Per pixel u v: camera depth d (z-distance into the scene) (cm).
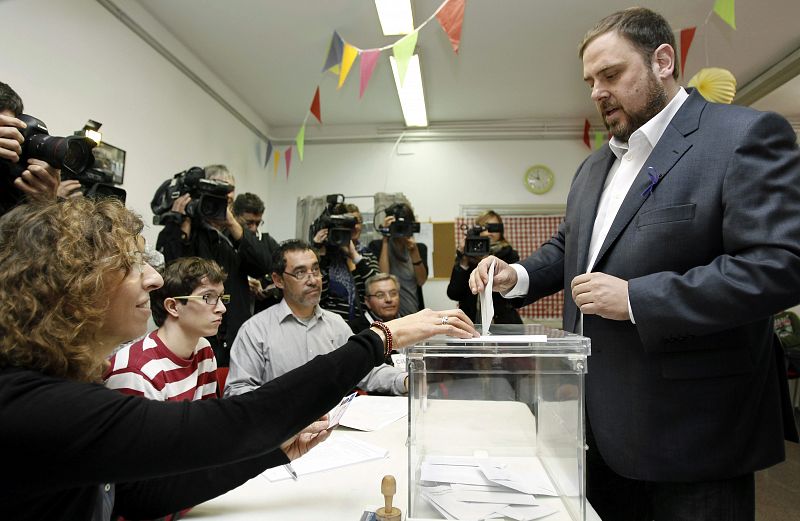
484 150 464
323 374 65
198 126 338
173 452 55
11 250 59
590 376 99
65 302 58
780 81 340
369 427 132
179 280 138
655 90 98
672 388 88
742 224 81
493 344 73
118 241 63
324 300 263
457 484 76
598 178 114
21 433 50
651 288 82
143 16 273
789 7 275
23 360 56
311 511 85
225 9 278
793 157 83
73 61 222
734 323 79
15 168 129
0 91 130
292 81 373
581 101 411
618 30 98
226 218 217
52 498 59
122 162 255
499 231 348
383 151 469
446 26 238
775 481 260
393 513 77
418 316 76
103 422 53
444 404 78
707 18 285
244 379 180
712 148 88
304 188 472
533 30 301
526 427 79
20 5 195
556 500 77
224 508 86
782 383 98
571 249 116
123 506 83
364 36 307
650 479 88
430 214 462
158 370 130
